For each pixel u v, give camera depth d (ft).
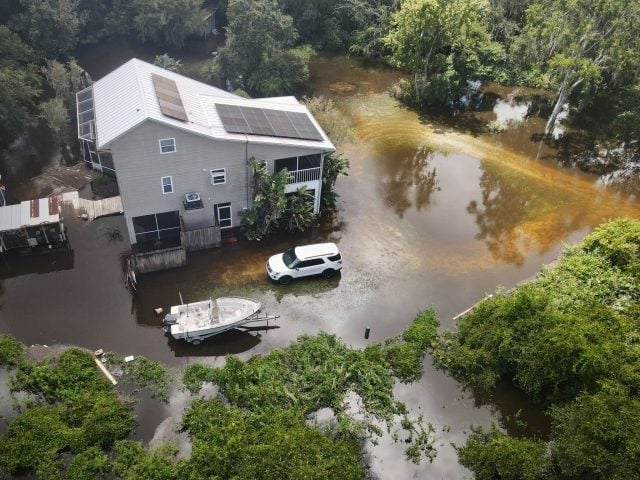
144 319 75.41
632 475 51.42
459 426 64.95
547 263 91.45
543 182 114.93
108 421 59.21
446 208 104.37
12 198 97.25
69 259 85.05
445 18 128.36
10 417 60.85
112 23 158.40
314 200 95.76
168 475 54.34
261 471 53.16
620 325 69.26
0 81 105.09
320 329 76.02
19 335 71.72
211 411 60.80
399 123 134.51
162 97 81.25
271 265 82.64
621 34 123.44
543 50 150.41
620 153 127.13
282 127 88.07
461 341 73.67
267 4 133.80
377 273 87.10
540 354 64.80
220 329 71.97
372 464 59.57
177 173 80.53
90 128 98.84
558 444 56.90
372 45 167.22
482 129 134.31
